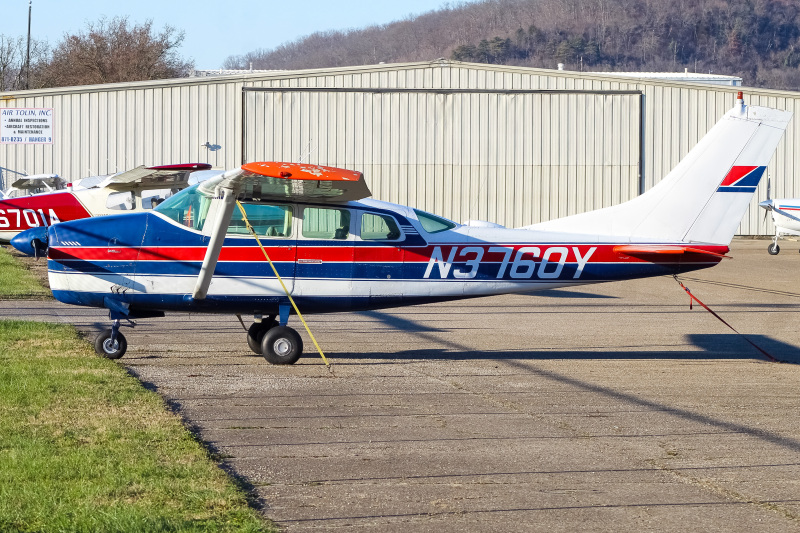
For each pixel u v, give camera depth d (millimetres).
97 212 56312
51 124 104375
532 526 15625
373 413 23953
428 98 107375
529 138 108438
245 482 17750
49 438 19828
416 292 33156
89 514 15188
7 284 57375
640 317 48312
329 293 32469
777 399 26719
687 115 109938
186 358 32344
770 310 51812
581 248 33812
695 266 34219
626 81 108688
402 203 108125
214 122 106000
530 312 50031
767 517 16234
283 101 106438
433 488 17609
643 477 18562
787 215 93625
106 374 26969
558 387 28188
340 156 107312
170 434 20531
